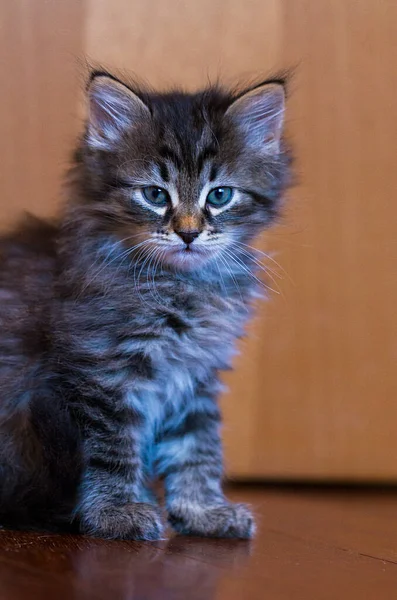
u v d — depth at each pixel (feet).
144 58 2.50
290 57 2.51
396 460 2.53
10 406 2.03
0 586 1.72
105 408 2.01
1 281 2.08
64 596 1.70
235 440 2.53
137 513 2.00
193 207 2.08
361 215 2.52
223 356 2.10
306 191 2.51
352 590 1.77
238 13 2.51
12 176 2.47
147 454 2.10
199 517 2.05
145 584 1.75
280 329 2.53
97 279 2.04
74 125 2.46
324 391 2.53
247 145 2.13
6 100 2.47
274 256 2.43
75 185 2.11
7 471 2.03
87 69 2.26
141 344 2.02
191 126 2.10
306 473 2.54
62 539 1.95
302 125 2.51
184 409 2.10
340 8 2.51
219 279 2.11
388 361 2.53
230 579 1.79
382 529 2.10
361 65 2.51
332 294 2.53
